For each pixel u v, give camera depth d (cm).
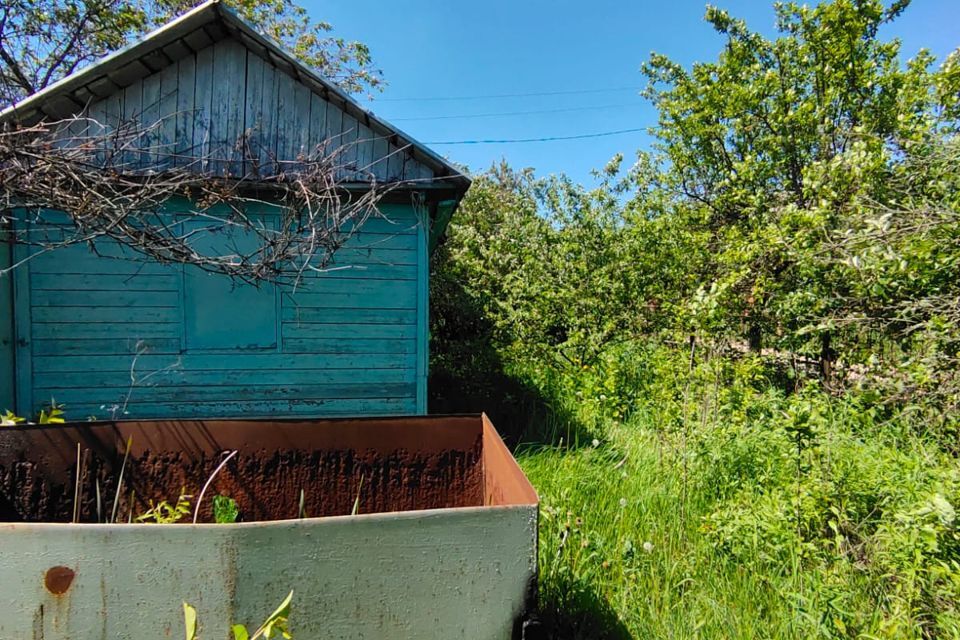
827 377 507
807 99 721
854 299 429
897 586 228
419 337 508
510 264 759
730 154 808
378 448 258
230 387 482
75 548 134
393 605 146
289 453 252
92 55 1016
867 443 379
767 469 340
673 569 260
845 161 463
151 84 450
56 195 258
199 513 243
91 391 460
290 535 139
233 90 462
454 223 1006
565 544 271
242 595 138
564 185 715
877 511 274
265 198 467
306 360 493
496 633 152
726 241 620
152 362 469
